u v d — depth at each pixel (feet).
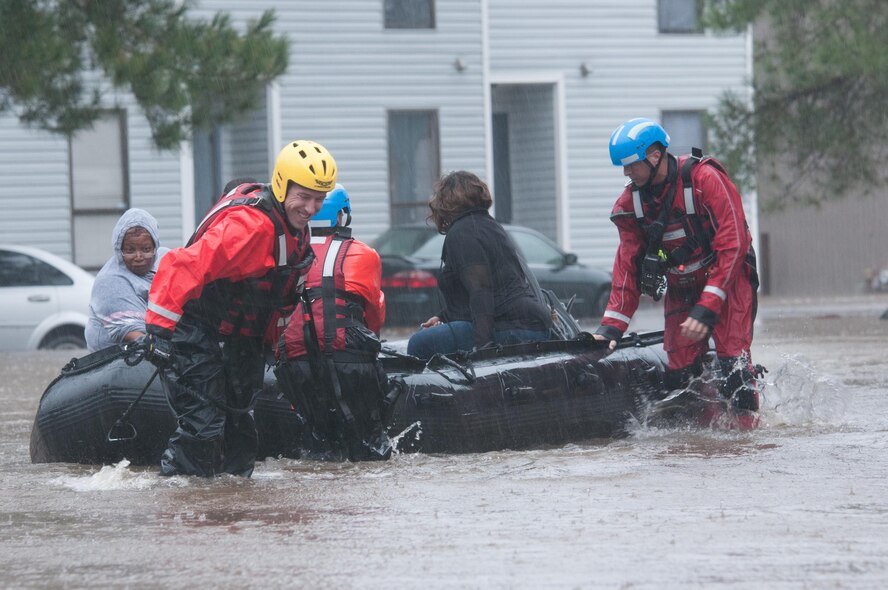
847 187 187.42
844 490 45.42
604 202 240.73
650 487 46.75
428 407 56.49
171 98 138.21
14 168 196.54
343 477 50.83
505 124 245.86
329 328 54.13
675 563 35.22
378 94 218.59
